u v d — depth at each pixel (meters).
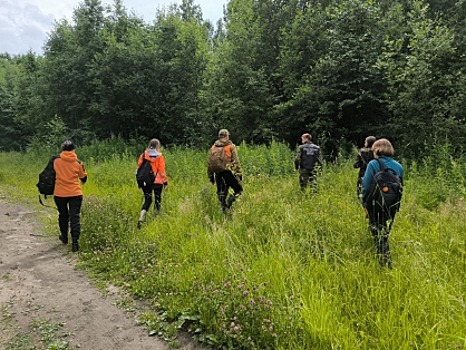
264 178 9.09
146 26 26.50
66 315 4.21
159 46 24.11
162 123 23.42
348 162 11.32
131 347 3.56
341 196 7.30
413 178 9.33
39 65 28.50
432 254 4.57
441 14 13.89
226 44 20.33
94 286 5.03
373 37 15.09
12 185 14.62
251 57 19.59
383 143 4.80
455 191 7.84
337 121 16.53
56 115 24.55
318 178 8.13
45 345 3.61
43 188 6.66
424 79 11.62
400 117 13.07
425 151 11.85
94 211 7.52
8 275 5.43
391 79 13.05
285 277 4.23
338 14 15.92
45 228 8.14
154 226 6.90
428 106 12.03
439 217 5.94
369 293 3.88
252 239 5.49
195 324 3.81
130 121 24.73
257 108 17.89
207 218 6.55
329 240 5.11
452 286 3.71
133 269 5.25
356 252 4.70
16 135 39.47
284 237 5.16
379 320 3.29
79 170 6.83
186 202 7.68
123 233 6.63
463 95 11.15
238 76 18.73
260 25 20.00
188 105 22.95
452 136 11.27
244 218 6.21
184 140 22.78
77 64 24.70
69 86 25.08
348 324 3.40
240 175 7.41
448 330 3.12
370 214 4.72
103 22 26.91
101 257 5.84
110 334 3.80
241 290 3.74
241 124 18.97
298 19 17.81
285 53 17.84
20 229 8.12
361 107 15.62
